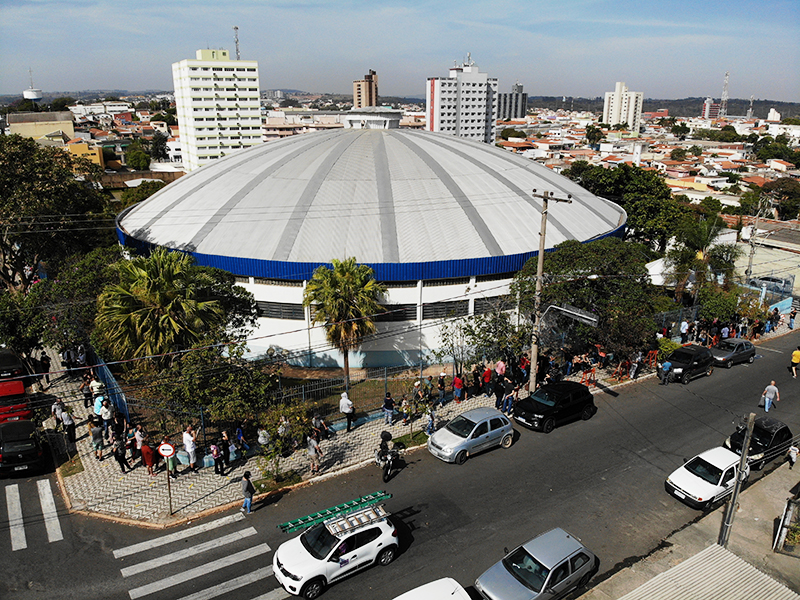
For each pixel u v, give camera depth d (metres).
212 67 161.62
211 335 26.58
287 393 30.98
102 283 32.22
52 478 23.78
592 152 192.62
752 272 58.88
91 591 17.44
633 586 18.22
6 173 40.41
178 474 24.03
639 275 33.75
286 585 17.03
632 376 34.97
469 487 23.47
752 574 17.94
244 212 39.72
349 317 30.61
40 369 34.09
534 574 17.25
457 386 31.36
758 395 33.25
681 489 22.66
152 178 115.06
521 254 37.78
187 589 17.61
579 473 24.70
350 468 24.72
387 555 18.95
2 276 45.91
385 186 40.78
